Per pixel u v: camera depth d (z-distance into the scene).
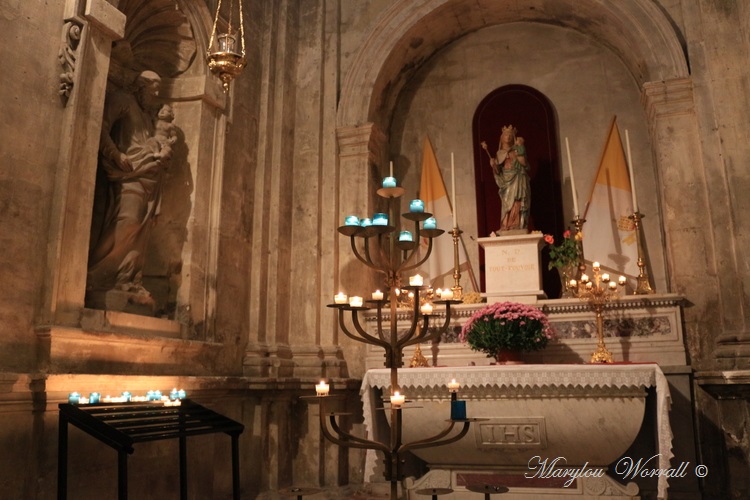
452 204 8.20
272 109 7.87
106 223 5.62
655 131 7.21
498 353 6.16
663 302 6.61
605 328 6.85
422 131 9.06
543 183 8.35
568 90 8.59
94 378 4.71
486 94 8.91
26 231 4.54
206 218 6.59
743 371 5.57
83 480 4.67
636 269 7.75
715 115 6.72
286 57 8.09
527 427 5.52
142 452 5.28
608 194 8.09
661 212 7.48
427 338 4.33
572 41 8.72
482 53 9.04
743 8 6.74
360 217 7.81
